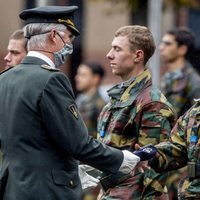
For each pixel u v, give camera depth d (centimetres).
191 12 2327
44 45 1120
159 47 1830
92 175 1212
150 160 1180
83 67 2011
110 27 3119
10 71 1124
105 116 1244
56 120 1080
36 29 1120
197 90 1672
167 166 1181
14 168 1095
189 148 1155
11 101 1102
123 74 1245
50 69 1098
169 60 1720
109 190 1223
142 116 1212
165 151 1179
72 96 1098
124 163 1120
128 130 1220
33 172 1087
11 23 2970
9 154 1103
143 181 1209
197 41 2286
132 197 1207
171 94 1691
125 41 1236
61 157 1097
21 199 1085
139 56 1237
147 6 2050
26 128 1088
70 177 1102
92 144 1100
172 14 2539
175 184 1614
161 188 1209
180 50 1711
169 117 1214
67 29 1127
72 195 1100
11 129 1097
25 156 1090
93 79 2005
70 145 1084
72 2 2938
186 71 1691
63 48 1126
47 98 1082
